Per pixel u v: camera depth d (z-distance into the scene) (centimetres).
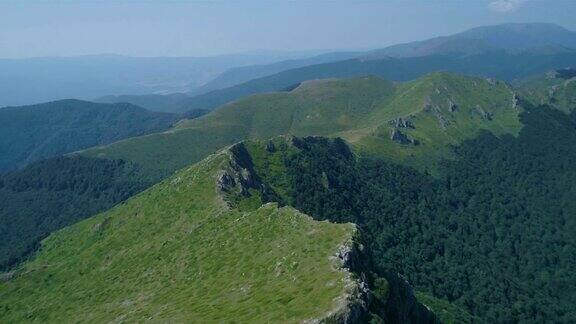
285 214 12125
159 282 13075
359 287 7862
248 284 9762
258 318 7919
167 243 15738
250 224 12812
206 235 14412
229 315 8531
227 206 16225
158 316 10394
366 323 7462
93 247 18988
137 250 16625
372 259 9806
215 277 11244
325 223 10656
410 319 9944
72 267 18025
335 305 7381
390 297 9131
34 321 15125
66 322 13875
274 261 10125
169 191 19675
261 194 18262
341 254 9075
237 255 11656
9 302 17050
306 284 8475
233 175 18550
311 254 9544
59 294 16488
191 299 10656
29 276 18338
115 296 13975
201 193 17888
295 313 7569
